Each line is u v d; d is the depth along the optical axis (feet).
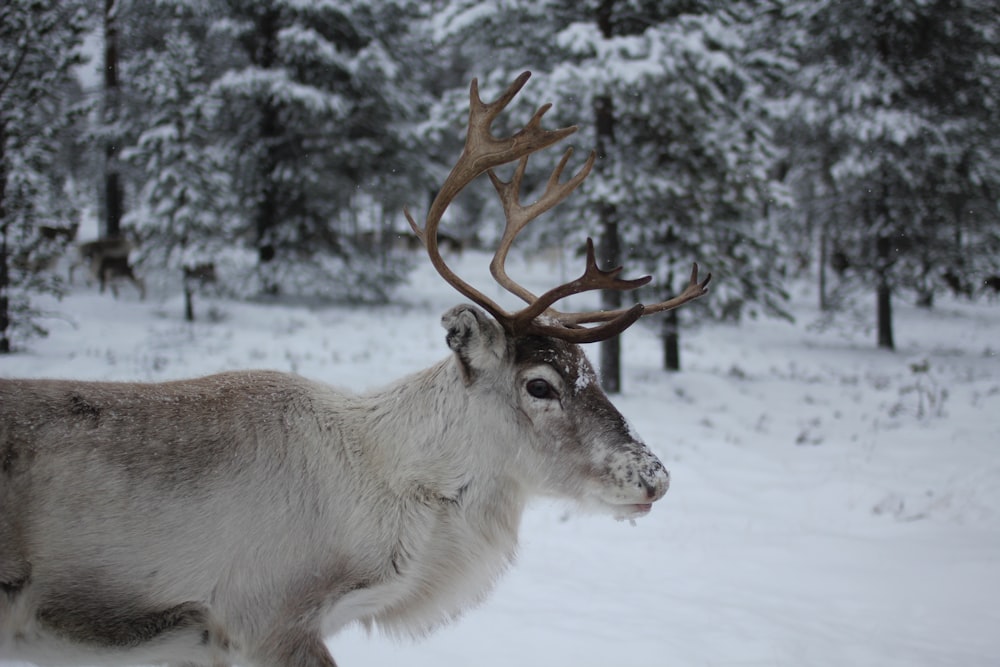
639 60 37.01
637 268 43.06
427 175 75.97
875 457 31.42
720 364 56.75
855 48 62.75
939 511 23.56
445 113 44.32
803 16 63.10
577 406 11.11
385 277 73.26
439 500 11.07
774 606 16.84
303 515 10.28
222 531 9.86
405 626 11.22
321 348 49.24
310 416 11.01
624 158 40.91
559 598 16.98
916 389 47.26
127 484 9.52
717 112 42.19
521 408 11.19
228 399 10.73
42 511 9.14
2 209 39.47
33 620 9.28
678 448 32.04
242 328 54.29
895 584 18.04
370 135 73.61
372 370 43.29
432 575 11.07
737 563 19.53
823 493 25.91
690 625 15.61
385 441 11.10
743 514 23.91
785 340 69.56
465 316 10.82
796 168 69.05
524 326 11.28
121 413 10.00
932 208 62.75
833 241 70.90
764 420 39.09
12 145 39.73
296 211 71.15
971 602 16.89
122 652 9.68
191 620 9.84
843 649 14.58
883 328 66.69
